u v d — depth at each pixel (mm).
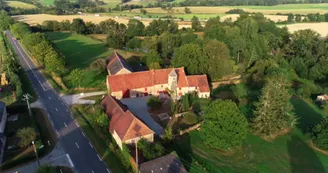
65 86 94312
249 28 134500
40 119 74188
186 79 91375
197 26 183875
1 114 68750
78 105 81438
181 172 52031
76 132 68812
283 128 73562
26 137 60781
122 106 72875
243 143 68188
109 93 88375
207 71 101062
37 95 88188
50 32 189125
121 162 58438
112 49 145250
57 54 106750
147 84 90125
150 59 112875
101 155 60750
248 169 59219
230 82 103250
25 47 144875
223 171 57906
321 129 68562
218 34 130500
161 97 89125
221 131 61531
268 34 142000
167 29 174750
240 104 85750
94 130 69500
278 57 129500
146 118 76688
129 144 60438
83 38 170875
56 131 69062
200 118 76000
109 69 102625
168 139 64188
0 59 120938
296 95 95812
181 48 101938
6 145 62750
